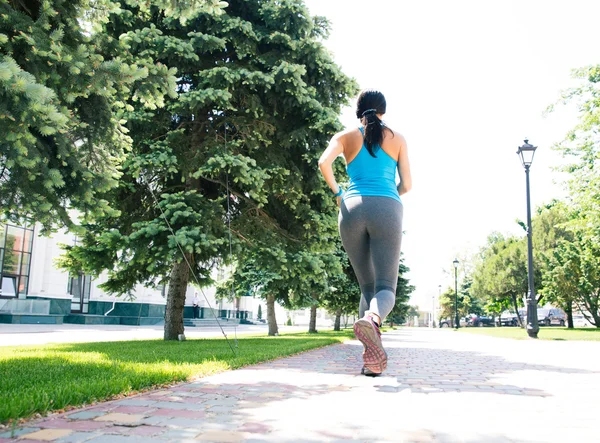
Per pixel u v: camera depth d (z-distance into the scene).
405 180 3.61
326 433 2.30
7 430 2.31
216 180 9.99
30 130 4.34
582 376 4.91
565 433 2.39
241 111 10.46
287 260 9.76
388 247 3.28
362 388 3.71
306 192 10.74
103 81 4.62
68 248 10.30
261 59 10.20
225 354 6.43
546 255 36.22
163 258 8.62
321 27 11.48
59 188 4.82
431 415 2.74
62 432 2.28
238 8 10.96
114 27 9.08
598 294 32.75
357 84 10.84
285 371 4.88
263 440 2.17
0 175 4.32
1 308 22.36
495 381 4.38
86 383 3.41
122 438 2.18
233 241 9.20
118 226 9.81
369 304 3.53
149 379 3.74
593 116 20.27
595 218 19.61
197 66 9.99
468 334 21.77
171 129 10.20
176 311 10.96
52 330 18.12
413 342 13.16
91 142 5.11
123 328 24.14
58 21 4.64
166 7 6.02
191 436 2.22
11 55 4.18
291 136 9.96
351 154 3.47
